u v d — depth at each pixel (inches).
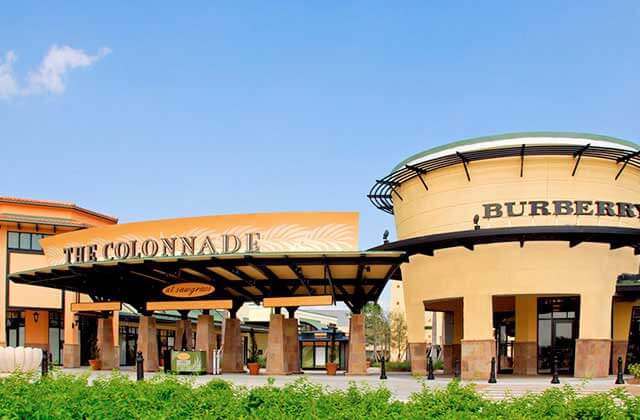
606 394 402.3
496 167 1259.8
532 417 364.2
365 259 1163.3
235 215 1192.8
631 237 1213.7
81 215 2001.7
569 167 1233.4
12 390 445.4
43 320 1937.7
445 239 1249.4
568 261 1203.2
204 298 1413.6
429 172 1346.0
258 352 2362.2
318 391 443.8
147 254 1237.1
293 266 1190.3
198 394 429.7
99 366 1622.8
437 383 1120.2
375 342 3410.4
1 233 1868.8
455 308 1641.2
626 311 1380.4
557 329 1414.9
